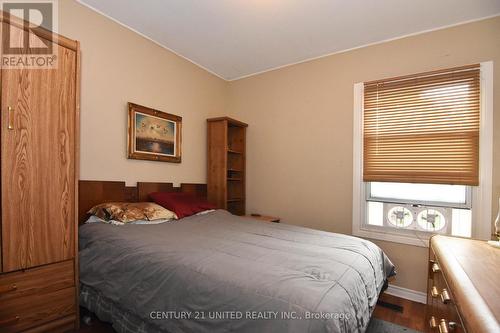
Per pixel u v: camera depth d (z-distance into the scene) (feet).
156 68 8.96
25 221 4.83
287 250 5.11
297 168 10.19
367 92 8.75
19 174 4.77
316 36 8.45
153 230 6.24
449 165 7.40
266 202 10.91
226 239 5.81
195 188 10.33
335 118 9.40
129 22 7.84
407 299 7.89
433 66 7.80
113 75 7.66
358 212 8.80
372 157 8.57
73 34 6.77
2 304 4.58
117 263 5.02
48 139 5.15
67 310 5.37
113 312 4.99
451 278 3.33
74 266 5.51
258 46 9.18
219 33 8.38
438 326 3.93
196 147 10.55
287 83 10.57
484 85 7.09
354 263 4.66
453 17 7.27
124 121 7.97
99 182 7.20
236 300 3.45
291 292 3.34
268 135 10.98
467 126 7.23
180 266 4.27
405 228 8.19
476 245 4.78
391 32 8.11
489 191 6.94
